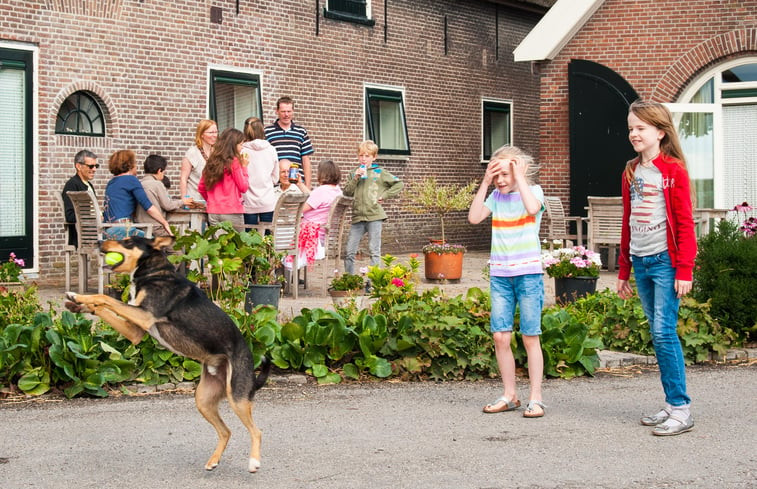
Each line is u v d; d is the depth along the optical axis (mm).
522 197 6254
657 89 16391
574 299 10414
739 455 5441
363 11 18734
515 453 5422
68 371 6688
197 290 5016
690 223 5938
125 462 5172
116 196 10906
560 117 17188
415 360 7520
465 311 7863
